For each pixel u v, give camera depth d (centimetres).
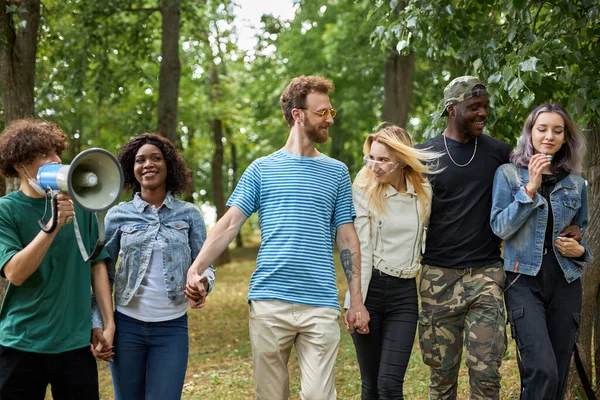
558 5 462
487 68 496
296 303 348
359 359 404
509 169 395
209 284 355
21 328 313
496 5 527
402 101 1245
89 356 333
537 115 387
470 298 393
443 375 408
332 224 372
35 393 321
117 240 371
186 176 387
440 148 409
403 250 393
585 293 483
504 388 545
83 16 1138
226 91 2180
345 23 1488
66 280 321
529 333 371
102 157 292
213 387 645
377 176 393
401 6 867
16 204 318
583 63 454
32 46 755
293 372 677
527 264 381
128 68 1269
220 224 357
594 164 487
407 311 391
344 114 1733
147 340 362
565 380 388
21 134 311
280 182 357
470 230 396
